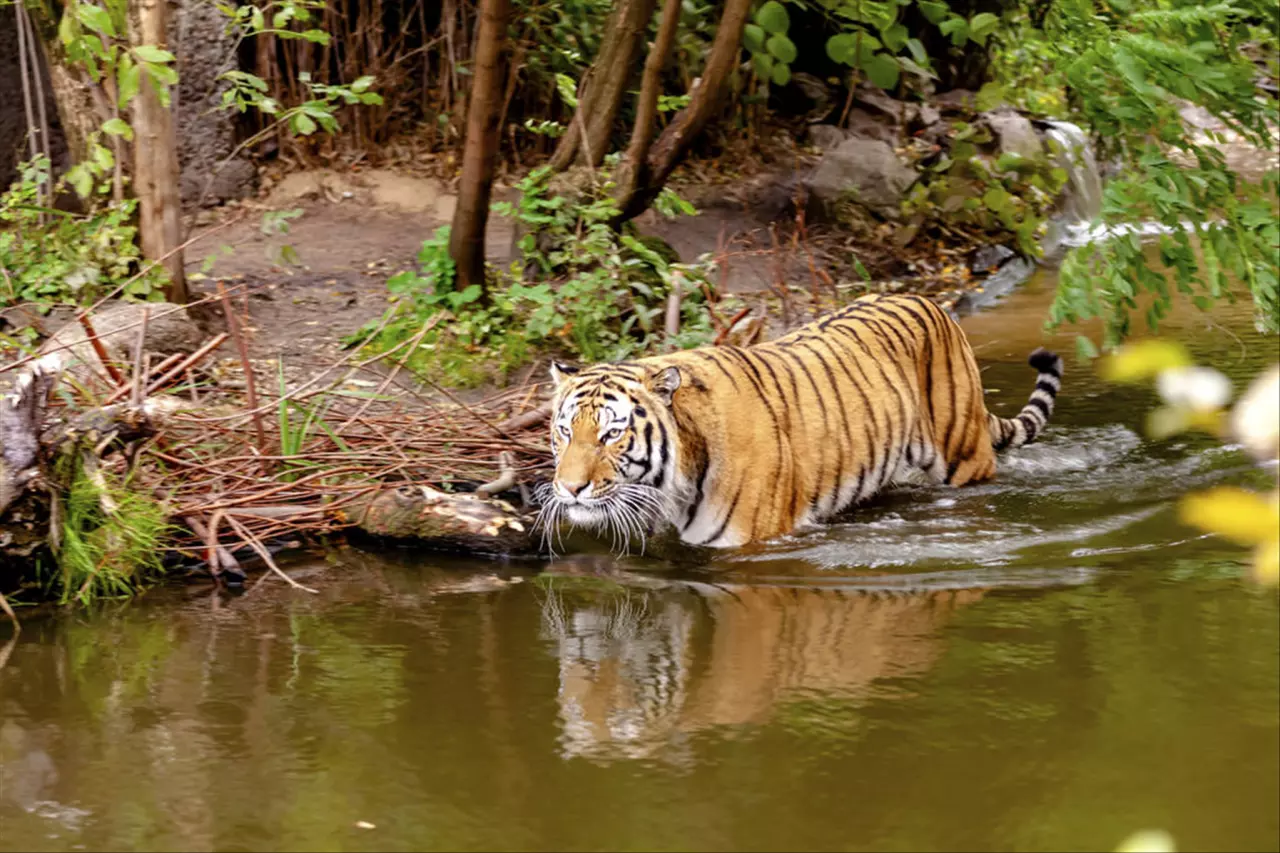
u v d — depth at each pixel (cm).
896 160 2005
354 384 1127
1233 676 668
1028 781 563
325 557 923
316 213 1848
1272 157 2711
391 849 522
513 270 1373
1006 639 728
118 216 1298
